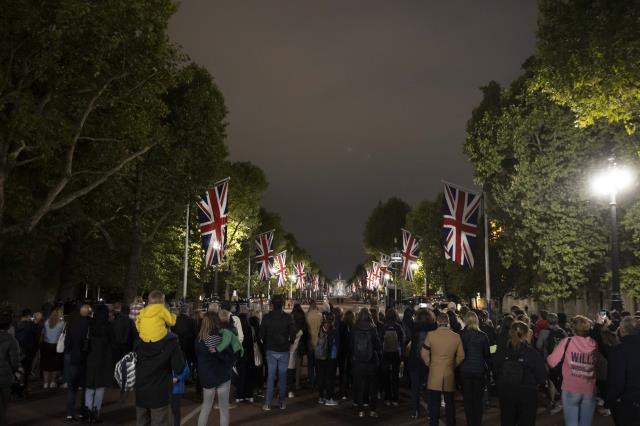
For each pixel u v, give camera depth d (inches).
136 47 792.3
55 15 677.3
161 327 323.3
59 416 510.6
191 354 590.9
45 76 740.0
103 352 484.1
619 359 319.9
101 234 1466.5
